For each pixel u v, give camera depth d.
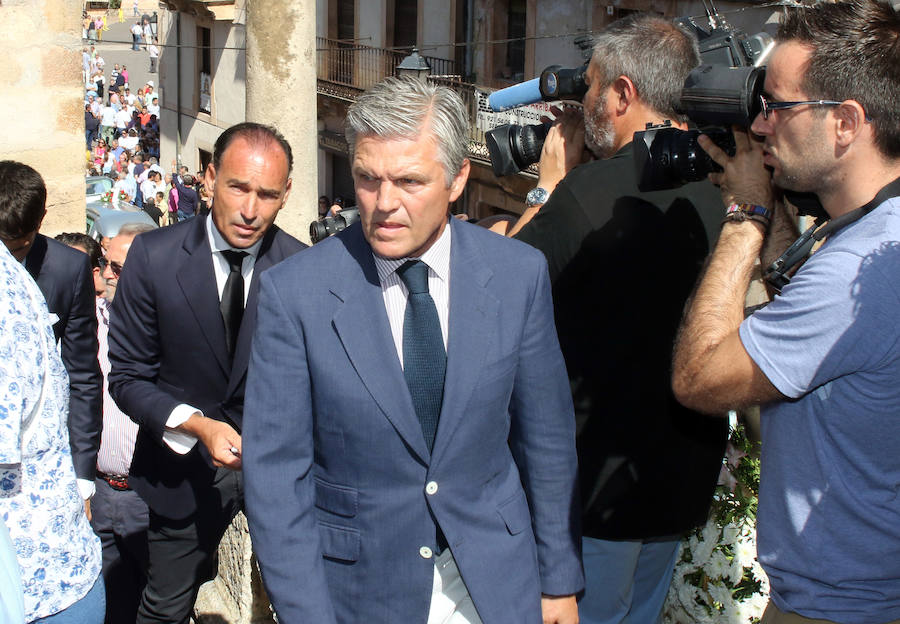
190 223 3.31
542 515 2.55
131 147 27.84
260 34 5.73
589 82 2.88
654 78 2.73
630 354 2.71
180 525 3.42
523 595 2.46
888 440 2.07
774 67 2.12
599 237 2.67
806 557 2.19
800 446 2.17
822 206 2.24
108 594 4.34
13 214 3.40
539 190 3.11
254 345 2.37
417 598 2.38
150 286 3.22
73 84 5.93
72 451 3.58
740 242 2.35
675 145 2.45
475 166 19.09
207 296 3.22
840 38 2.02
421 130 2.17
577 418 2.79
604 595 2.89
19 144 5.84
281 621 2.31
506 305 2.39
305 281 2.33
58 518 2.69
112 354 3.31
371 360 2.30
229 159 3.11
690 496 2.84
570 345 2.76
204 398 3.32
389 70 22.98
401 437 2.32
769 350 2.10
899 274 1.97
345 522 2.39
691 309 2.32
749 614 3.22
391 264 2.35
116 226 15.58
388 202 2.19
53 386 2.68
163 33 27.67
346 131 2.24
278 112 5.84
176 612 3.55
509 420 2.50
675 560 3.14
